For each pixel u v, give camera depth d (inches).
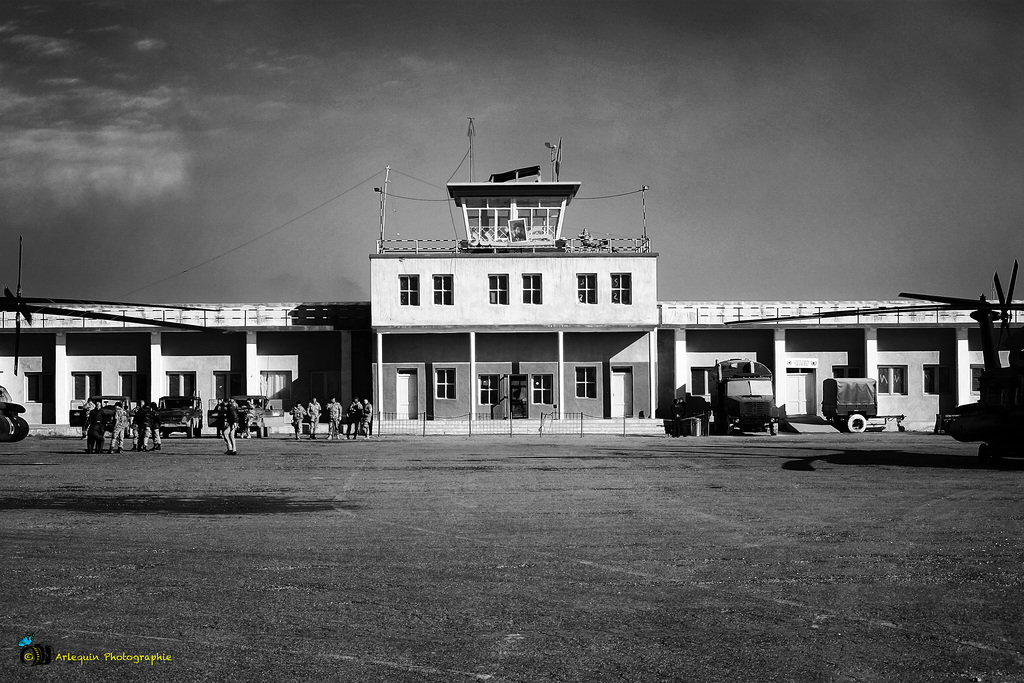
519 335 2214.6
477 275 2165.4
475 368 2196.1
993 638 400.8
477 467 1149.1
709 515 733.9
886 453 1354.6
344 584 497.0
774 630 412.8
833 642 395.9
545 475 1047.0
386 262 2164.1
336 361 2240.4
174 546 603.8
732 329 2235.5
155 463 1222.3
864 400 2021.4
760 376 1977.1
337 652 384.2
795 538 629.9
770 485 938.1
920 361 2239.2
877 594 473.7
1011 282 1183.6
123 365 2208.4
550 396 2207.2
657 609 446.6
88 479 1012.5
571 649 387.2
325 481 989.8
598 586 491.8
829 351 2247.8
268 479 1010.7
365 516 734.5
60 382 2185.0
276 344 2235.5
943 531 655.8
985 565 540.7
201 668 366.0
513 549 592.4
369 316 2241.6
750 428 1932.8
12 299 1095.0
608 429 2100.1
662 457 1295.5
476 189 2274.9
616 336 2220.7
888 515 730.8
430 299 2158.0
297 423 1915.6
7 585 494.9
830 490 893.2
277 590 483.5
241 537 637.3
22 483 971.9
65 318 2177.7
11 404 1651.1
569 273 2174.0
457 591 481.1
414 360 2206.0
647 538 630.5
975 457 1270.9
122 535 645.3
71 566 541.6
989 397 1171.9
